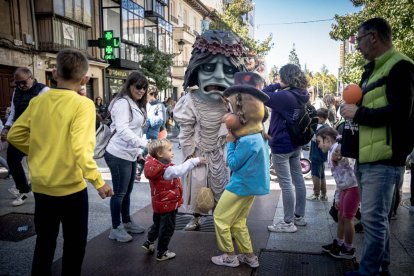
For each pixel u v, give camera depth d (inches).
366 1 473.1
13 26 577.0
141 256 146.8
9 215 198.2
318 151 222.2
